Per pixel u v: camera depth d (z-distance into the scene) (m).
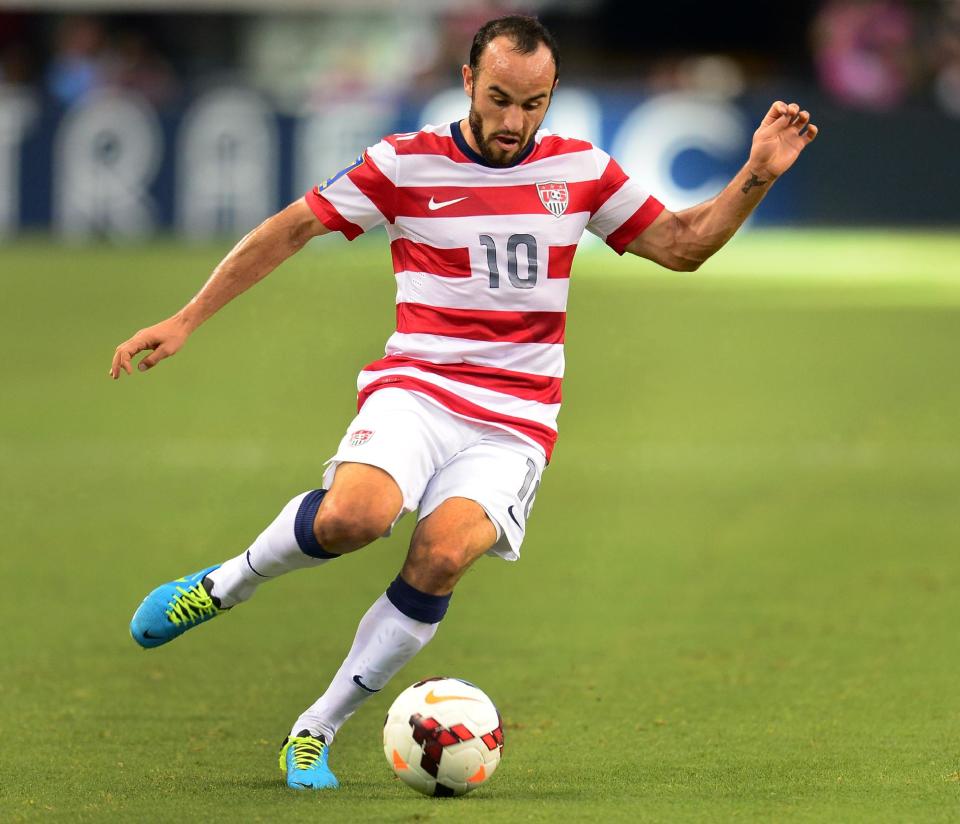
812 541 31.05
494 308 17.02
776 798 15.49
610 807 15.04
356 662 16.41
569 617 25.25
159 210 91.62
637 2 129.38
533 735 18.67
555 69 16.33
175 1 109.62
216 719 19.47
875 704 20.02
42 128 91.62
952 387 51.09
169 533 31.56
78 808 15.18
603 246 98.38
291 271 83.94
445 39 104.81
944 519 33.16
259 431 43.09
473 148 16.92
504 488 16.59
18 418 44.91
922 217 97.81
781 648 23.17
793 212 98.50
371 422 16.62
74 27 110.25
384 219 17.23
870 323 65.56
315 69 112.88
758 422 44.88
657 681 21.34
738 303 71.81
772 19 128.50
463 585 27.59
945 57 108.88
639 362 55.19
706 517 33.28
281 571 16.27
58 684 21.20
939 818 14.67
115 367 16.20
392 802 15.30
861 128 96.69
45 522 32.53
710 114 92.25
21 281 74.50
